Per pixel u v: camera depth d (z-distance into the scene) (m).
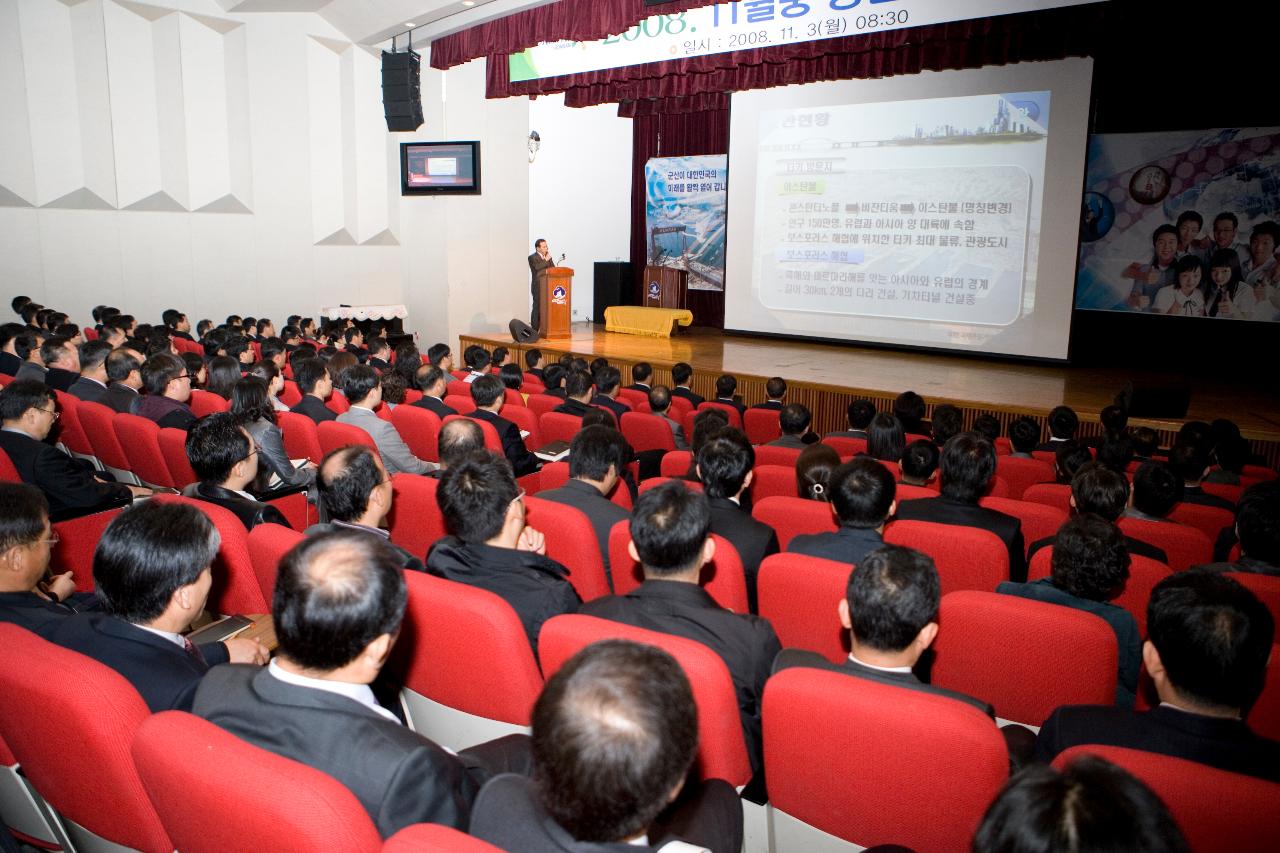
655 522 2.07
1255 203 9.52
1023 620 2.06
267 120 10.91
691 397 7.32
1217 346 9.91
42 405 3.61
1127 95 9.99
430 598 1.93
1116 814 0.81
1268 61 9.17
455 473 2.31
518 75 9.52
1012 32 7.41
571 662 1.10
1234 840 1.27
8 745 1.77
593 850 1.07
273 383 5.33
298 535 2.41
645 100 12.59
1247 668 1.53
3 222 9.38
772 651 2.00
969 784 1.50
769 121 11.41
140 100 10.13
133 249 10.24
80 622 1.82
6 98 9.27
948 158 10.09
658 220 14.32
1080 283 10.58
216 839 1.24
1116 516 3.11
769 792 1.77
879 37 7.52
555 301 12.02
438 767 1.37
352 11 10.19
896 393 8.08
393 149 11.87
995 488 4.28
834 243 11.09
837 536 2.68
